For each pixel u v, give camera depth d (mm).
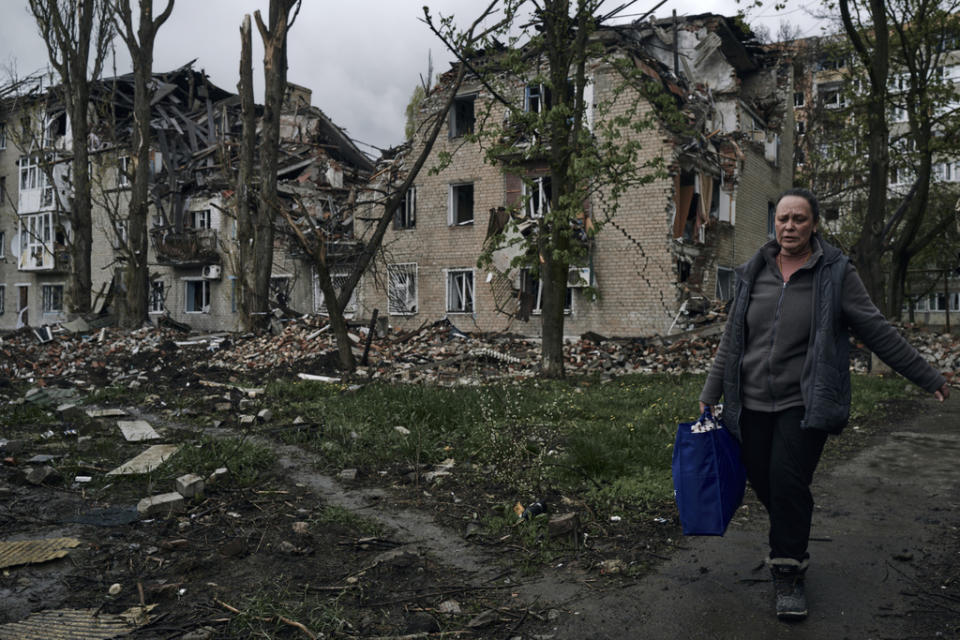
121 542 3500
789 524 2707
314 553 3418
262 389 9922
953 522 3898
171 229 29750
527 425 6531
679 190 20328
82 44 24766
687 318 19250
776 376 2736
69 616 2652
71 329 21812
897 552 3438
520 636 2574
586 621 2699
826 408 2576
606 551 3473
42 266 33969
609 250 20328
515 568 3258
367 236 25047
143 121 23297
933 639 2512
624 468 4879
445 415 6840
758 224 24484
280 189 26266
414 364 14984
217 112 31078
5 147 36406
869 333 2637
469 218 23734
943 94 18734
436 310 23438
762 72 26172
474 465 5230
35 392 9117
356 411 7227
